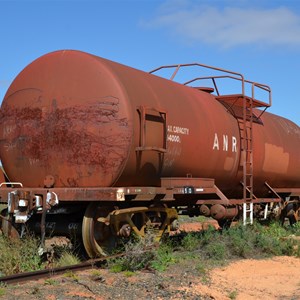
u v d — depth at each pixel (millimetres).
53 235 10070
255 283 7953
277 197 16188
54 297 6477
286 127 17094
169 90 11109
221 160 12273
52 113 9742
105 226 9469
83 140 9406
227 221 13336
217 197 12883
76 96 9547
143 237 9430
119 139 9141
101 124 9273
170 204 12188
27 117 10031
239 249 10648
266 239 11453
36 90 9984
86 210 9273
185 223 20578
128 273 8117
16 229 9633
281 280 8234
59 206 9523
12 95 10305
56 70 9852
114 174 9148
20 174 10102
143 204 10312
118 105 9203
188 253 10281
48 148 9734
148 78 10719
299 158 17328
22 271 8297
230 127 12867
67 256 9242
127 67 10383
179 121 10695
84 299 6438
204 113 11898
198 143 11266
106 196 8812
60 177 9609
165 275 8164
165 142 10078
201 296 6840
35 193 9156
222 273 8641
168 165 10352
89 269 8688
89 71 9523
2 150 10344
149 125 9648
